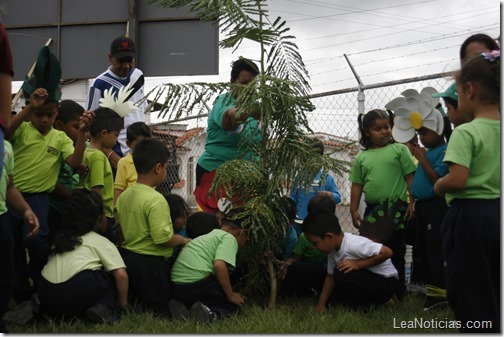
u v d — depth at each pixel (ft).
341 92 21.27
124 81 19.84
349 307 15.43
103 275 14.06
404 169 16.90
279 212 15.66
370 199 16.99
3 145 10.77
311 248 16.80
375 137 17.07
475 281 11.33
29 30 31.73
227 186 15.39
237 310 14.84
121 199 15.21
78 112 16.24
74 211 14.30
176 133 21.81
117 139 17.97
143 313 14.40
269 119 15.15
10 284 11.81
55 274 13.76
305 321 13.97
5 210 11.75
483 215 11.35
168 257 15.23
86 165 15.79
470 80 11.71
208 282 14.75
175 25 29.73
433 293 15.48
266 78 15.24
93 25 31.14
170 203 15.92
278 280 16.34
